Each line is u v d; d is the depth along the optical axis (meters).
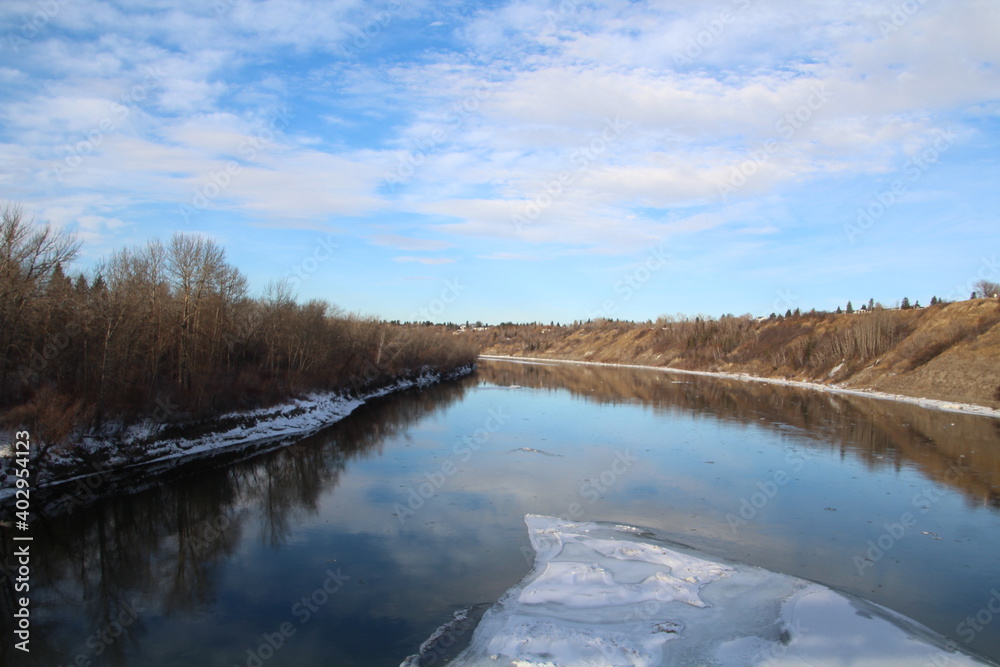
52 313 22.72
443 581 12.81
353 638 10.40
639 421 36.91
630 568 13.17
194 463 24.42
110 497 19.55
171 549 15.07
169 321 28.38
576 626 10.48
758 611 11.09
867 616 10.96
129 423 23.33
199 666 9.54
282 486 21.00
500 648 9.78
